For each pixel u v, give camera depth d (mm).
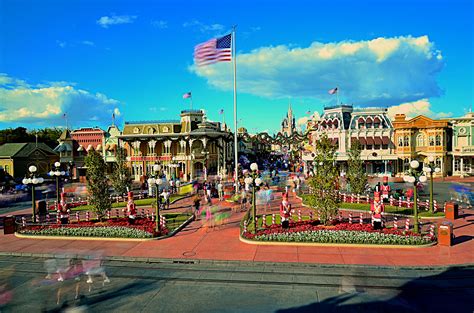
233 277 15906
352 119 63625
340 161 62312
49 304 13438
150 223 25297
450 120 63719
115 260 18688
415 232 20844
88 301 13656
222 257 18438
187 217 28766
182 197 40594
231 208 33281
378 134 62156
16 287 15211
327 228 22031
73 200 41281
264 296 13797
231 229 24906
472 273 15727
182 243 21422
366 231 21062
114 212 33031
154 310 12805
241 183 44250
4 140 89500
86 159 26812
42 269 17578
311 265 17016
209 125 69000
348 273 16031
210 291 14422
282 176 62188
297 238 20516
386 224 24625
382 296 13570
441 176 60281
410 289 14164
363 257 17906
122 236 22609
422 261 17094
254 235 21312
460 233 22203
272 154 130125
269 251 19312
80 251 20078
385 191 34594
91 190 26375
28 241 22750
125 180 39281
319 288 14438
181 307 13008
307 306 12828
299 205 34656
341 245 19875
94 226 24406
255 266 17250
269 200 36000
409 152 60719
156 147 69688
